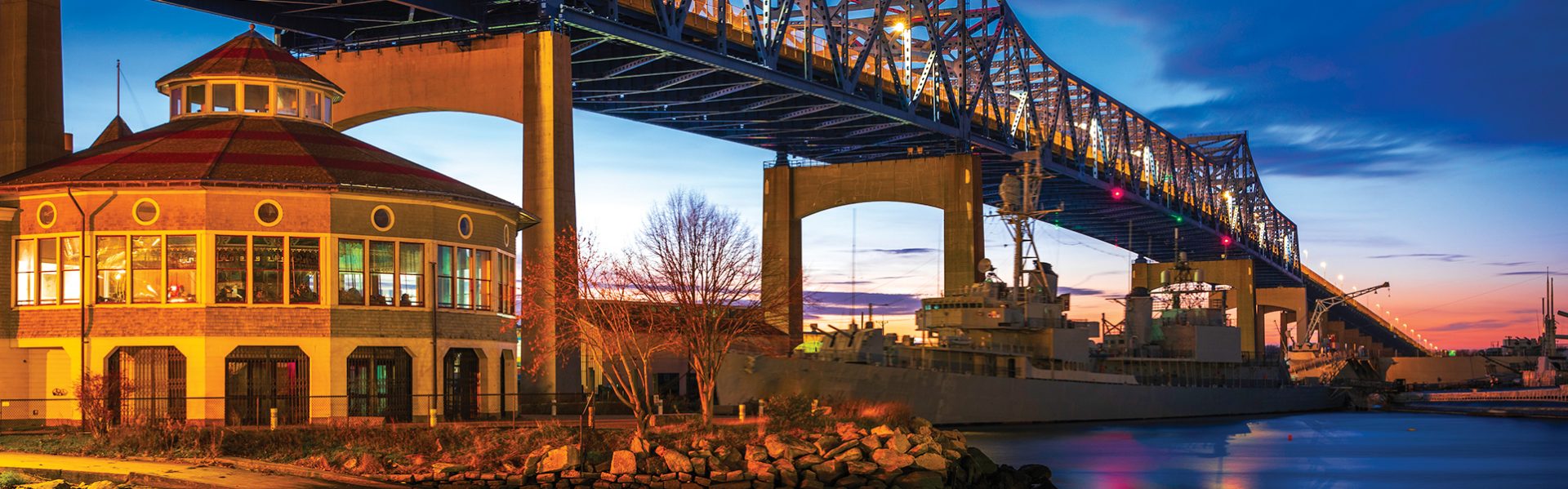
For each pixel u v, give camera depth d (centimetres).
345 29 7638
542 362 6075
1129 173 16125
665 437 4353
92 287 4641
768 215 11881
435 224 4984
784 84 9575
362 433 4231
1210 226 19525
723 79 9700
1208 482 5881
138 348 4650
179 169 4694
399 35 7456
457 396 5150
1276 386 11838
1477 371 19350
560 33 7106
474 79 7162
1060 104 14212
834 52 10275
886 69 11725
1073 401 8844
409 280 4894
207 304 4603
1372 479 6166
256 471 3831
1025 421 8438
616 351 5569
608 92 9644
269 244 4669
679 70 9300
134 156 4841
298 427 4259
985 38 12706
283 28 7381
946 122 12288
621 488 3991
